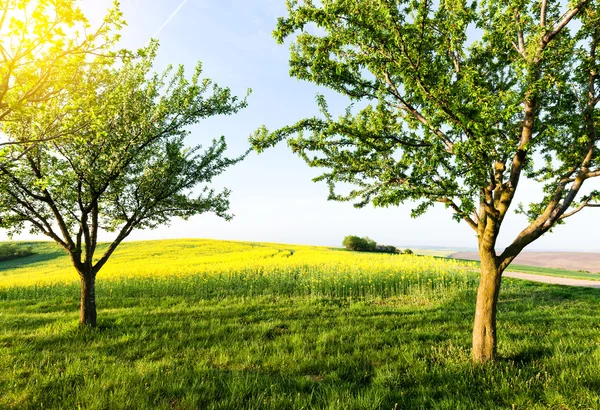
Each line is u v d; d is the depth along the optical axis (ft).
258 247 171.42
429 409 13.75
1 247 157.28
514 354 19.54
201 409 14.02
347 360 19.33
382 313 34.86
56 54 13.39
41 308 42.60
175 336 25.77
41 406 13.97
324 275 55.47
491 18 19.35
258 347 22.18
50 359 20.31
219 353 21.24
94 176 26.99
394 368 17.83
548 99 18.83
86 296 28.58
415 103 18.15
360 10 15.05
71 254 28.37
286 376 17.30
